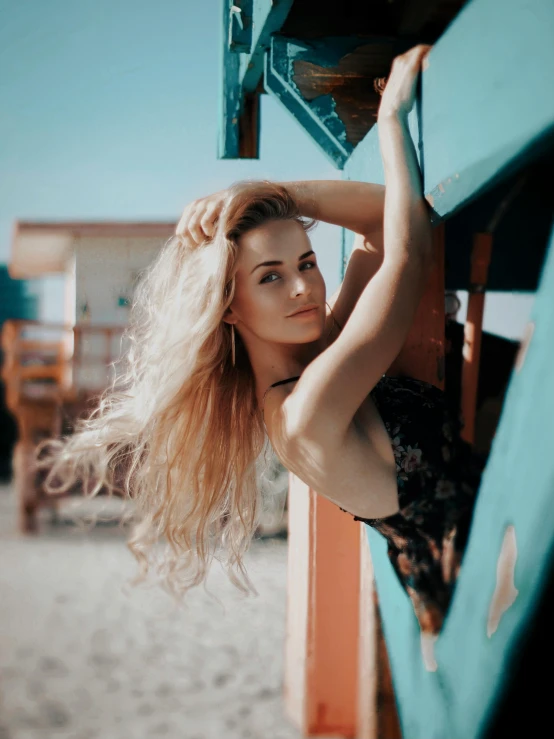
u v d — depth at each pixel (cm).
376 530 174
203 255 159
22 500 680
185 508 183
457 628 140
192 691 330
